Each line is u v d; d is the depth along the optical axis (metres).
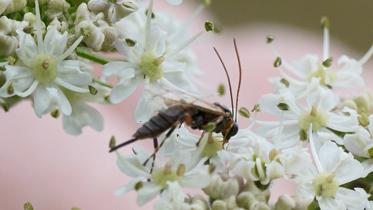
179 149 0.10
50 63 0.09
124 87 0.10
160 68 0.10
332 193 0.10
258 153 0.10
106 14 0.10
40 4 0.10
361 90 0.11
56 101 0.10
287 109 0.10
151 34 0.10
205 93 0.10
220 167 0.10
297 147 0.10
